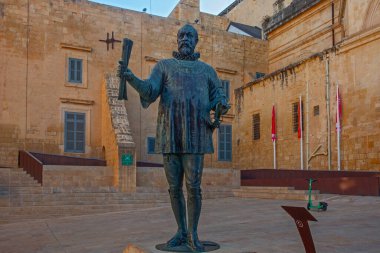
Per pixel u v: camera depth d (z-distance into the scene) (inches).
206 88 259.0
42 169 888.3
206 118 255.1
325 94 1032.2
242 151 1357.0
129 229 548.7
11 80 1139.9
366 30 930.7
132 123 1275.8
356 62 959.0
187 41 264.5
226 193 942.4
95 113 1237.7
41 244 485.7
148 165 1229.1
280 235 420.8
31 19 1176.8
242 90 1374.3
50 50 1195.3
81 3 1248.2
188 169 251.3
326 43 1234.0
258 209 678.5
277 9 1705.2
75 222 652.1
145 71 1327.5
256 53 1509.6
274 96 1215.6
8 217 695.1
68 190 824.3
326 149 1018.1
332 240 378.3
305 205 679.1
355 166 942.4
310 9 1302.9
